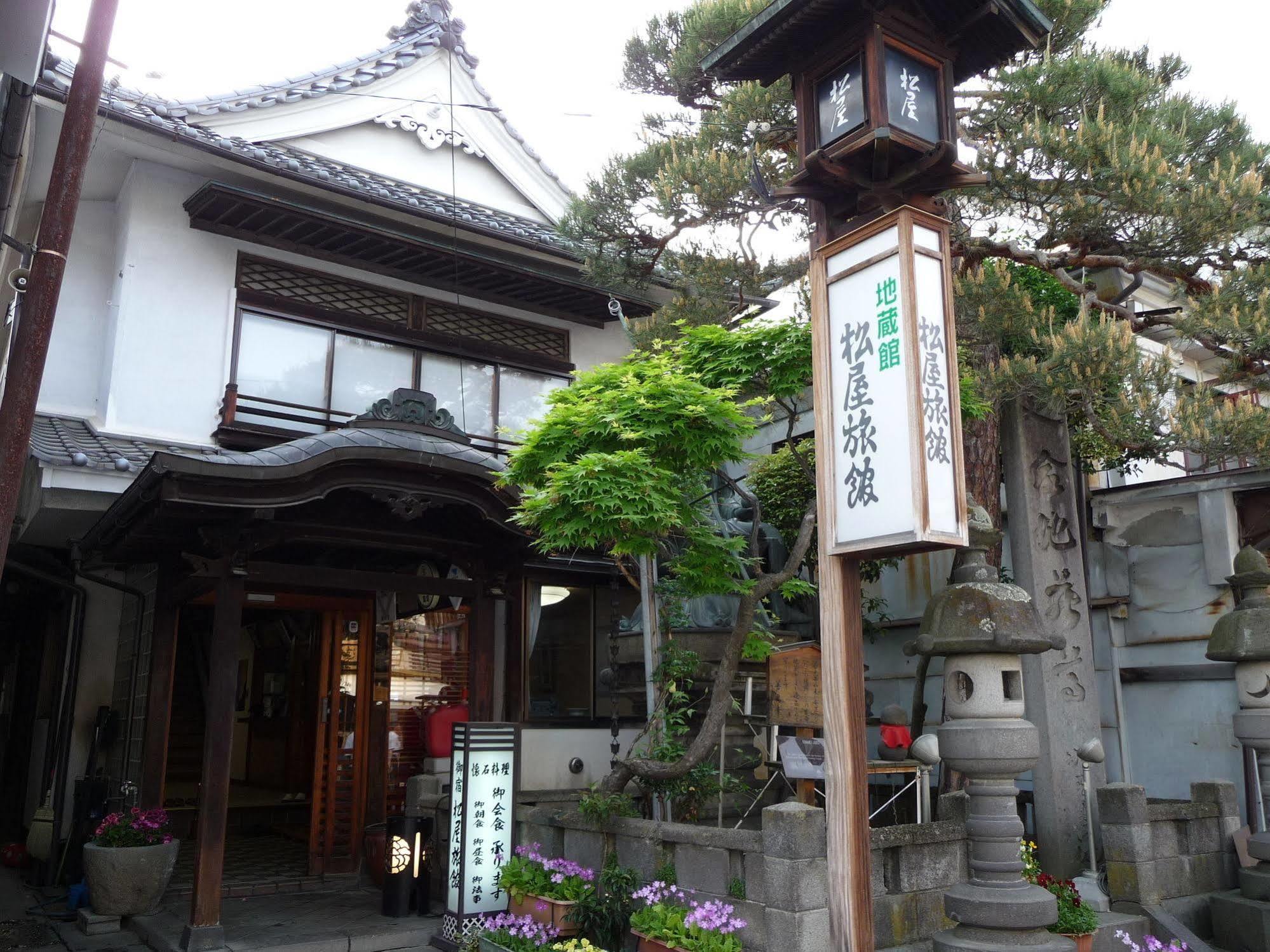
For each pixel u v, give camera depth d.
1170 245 8.39
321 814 10.80
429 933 8.53
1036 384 8.66
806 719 9.78
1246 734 8.80
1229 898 8.45
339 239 11.73
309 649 14.28
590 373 8.74
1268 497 10.79
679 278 10.70
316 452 8.05
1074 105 8.48
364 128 13.30
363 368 12.41
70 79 9.81
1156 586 11.37
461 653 12.23
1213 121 8.68
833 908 4.73
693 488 8.50
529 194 14.69
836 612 4.98
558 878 7.74
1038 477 10.27
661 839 7.41
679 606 9.94
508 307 13.84
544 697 12.05
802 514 12.34
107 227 11.69
